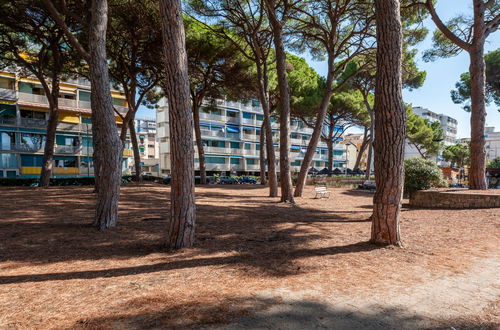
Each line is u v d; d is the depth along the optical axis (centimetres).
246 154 4941
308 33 1461
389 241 499
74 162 3447
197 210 961
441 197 1019
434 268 387
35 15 1334
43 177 1669
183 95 491
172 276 362
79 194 1301
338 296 300
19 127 3048
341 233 618
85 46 1470
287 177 1275
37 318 252
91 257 453
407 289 319
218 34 1518
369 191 2086
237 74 1914
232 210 989
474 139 1180
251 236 594
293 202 1279
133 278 357
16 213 821
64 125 3353
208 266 402
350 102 2697
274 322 246
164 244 523
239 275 364
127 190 1527
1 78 2972
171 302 283
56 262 429
